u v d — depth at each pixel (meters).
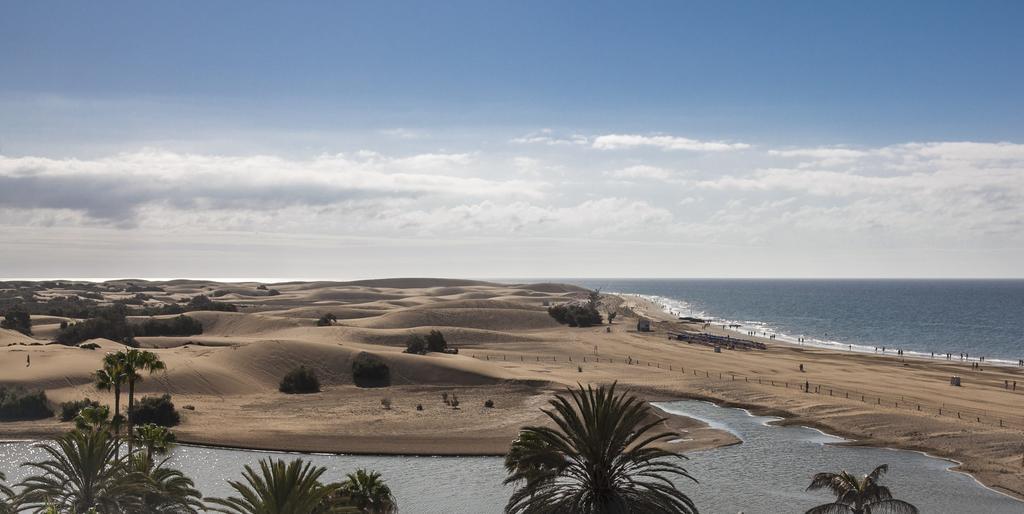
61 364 94.81
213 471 66.94
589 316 197.38
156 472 39.62
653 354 144.12
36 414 83.12
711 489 62.56
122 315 161.38
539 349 145.75
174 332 149.38
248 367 106.69
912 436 79.31
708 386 106.81
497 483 64.56
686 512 29.05
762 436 81.62
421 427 83.75
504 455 73.50
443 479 65.69
